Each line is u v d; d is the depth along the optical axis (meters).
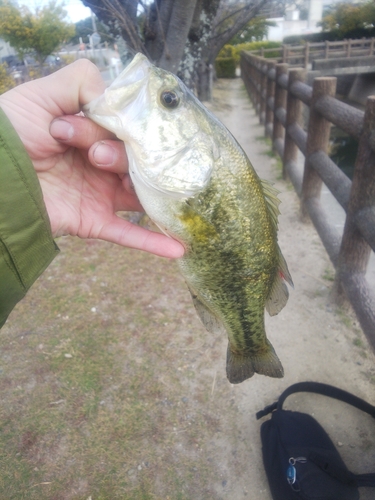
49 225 0.19
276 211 0.26
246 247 0.24
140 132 0.20
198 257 0.24
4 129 0.17
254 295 0.26
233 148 0.23
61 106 0.20
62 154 0.23
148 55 0.61
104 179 0.25
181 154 0.21
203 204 0.22
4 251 0.18
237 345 0.28
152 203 0.22
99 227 0.25
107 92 0.20
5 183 0.17
